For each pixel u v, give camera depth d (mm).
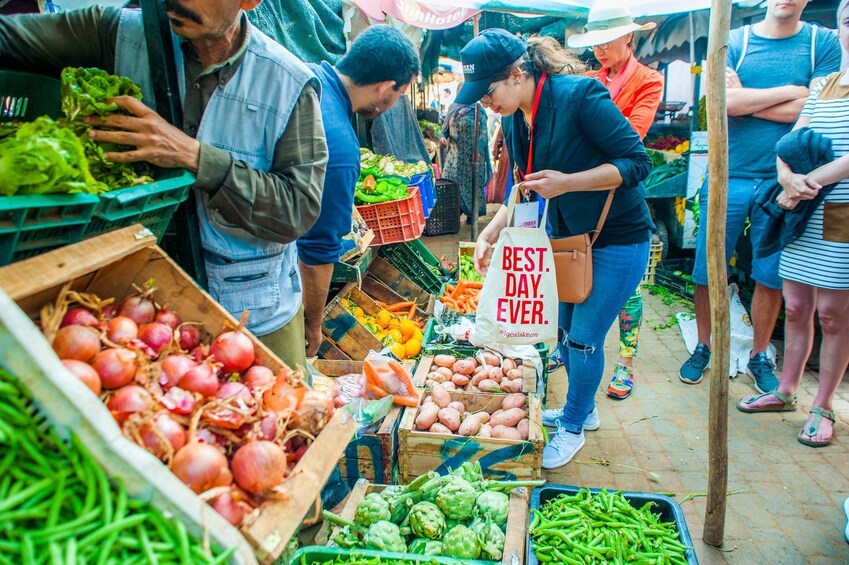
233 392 1330
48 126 1148
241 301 1924
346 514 2340
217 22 1542
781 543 2832
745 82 4180
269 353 1468
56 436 989
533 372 3658
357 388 3180
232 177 1608
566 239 2912
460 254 6203
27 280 1064
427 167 6262
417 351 4121
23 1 2820
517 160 3129
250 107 1751
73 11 1790
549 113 2762
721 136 2377
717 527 2773
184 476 1115
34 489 972
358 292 4281
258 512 1155
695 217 6137
